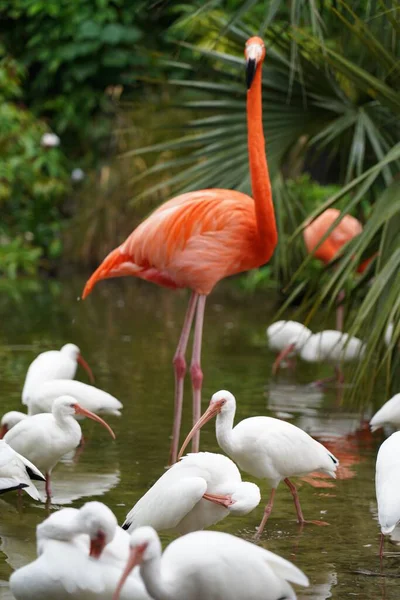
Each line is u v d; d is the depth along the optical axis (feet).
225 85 46.21
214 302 80.23
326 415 42.55
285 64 44.01
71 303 77.71
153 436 38.63
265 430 29.30
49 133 106.22
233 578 20.71
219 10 48.75
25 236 100.37
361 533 28.45
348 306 39.45
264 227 37.76
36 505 30.42
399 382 43.88
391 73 38.63
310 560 26.22
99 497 31.09
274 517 29.94
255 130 37.86
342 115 43.70
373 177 35.14
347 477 33.94
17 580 21.25
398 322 33.22
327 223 63.21
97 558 21.39
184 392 46.37
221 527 28.99
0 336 60.80
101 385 47.21
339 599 23.52
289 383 49.21
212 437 38.73
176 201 38.27
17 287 87.76
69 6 108.78
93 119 109.60
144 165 96.12
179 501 25.50
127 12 108.78
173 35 104.94
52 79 111.75
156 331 63.98
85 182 103.24
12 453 28.71
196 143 46.14
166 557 21.04
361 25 35.73
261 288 89.40
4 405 41.96
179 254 37.01
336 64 36.88
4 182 100.94
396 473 26.08
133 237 37.50
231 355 56.13
